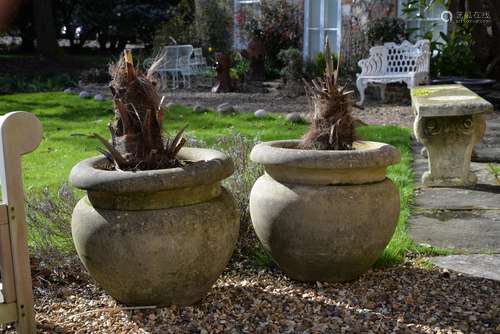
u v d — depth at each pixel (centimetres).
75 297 324
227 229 286
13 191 255
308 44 1402
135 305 292
